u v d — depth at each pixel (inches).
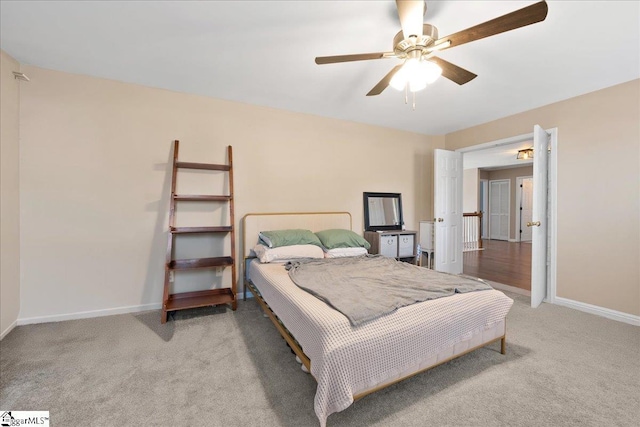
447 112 137.9
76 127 100.3
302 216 136.6
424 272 91.4
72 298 100.5
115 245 105.8
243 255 126.5
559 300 119.8
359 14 68.5
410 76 68.4
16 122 92.0
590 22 70.3
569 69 94.6
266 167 131.3
